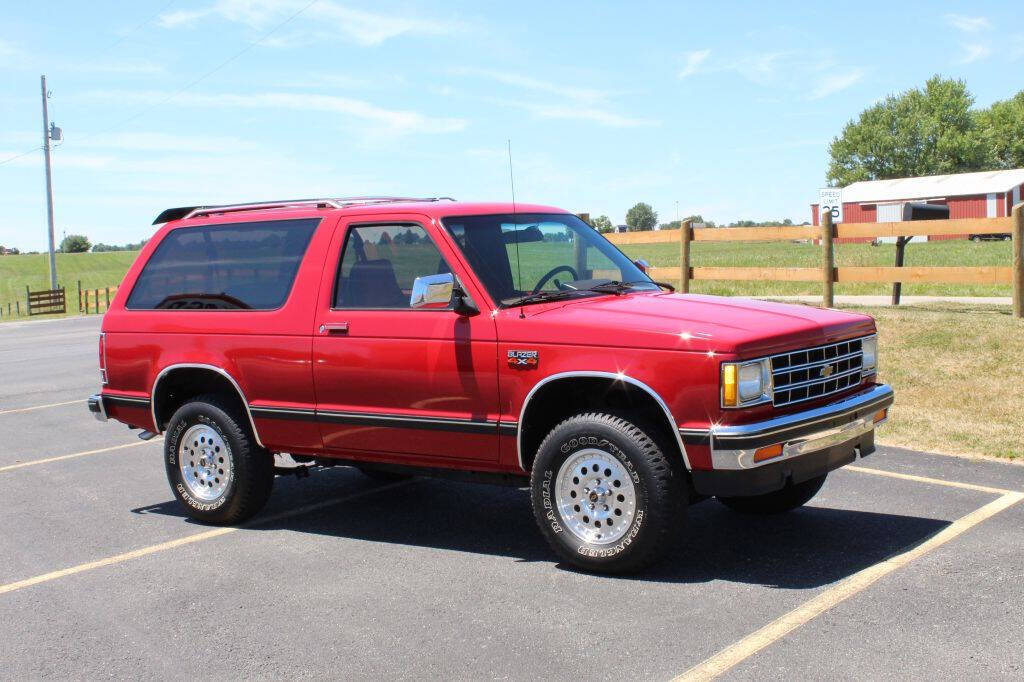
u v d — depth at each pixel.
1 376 16.05
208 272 6.67
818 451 5.08
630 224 125.50
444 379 5.57
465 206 6.02
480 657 4.21
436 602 4.91
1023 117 104.50
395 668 4.14
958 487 6.64
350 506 6.96
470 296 5.54
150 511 7.02
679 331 4.89
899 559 5.20
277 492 7.50
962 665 3.88
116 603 5.09
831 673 3.86
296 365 6.12
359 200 6.72
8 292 79.50
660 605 4.71
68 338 25.11
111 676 4.18
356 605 4.92
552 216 6.43
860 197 67.81
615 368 5.00
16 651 4.50
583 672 4.00
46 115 49.62
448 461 5.70
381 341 5.77
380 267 5.94
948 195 62.72
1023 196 61.25
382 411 5.83
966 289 18.91
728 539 5.74
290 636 4.55
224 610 4.93
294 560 5.72
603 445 5.04
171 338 6.68
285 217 6.43
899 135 96.94
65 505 7.25
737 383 4.75
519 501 6.94
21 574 5.64
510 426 5.38
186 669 4.23
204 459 6.62
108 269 107.75
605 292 5.83
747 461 4.73
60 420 11.23
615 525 5.10
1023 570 4.95
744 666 3.97
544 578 5.21
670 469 4.93
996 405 8.82
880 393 5.60
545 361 5.21
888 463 7.39
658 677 3.92
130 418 7.00
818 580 4.96
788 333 5.02
